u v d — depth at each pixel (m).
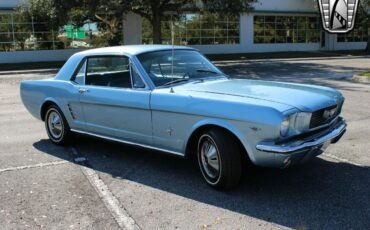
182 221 4.20
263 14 37.03
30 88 7.27
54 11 23.97
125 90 5.65
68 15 26.45
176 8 26.67
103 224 4.18
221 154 4.71
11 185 5.26
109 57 5.96
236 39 36.09
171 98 5.09
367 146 6.52
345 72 20.39
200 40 34.47
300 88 5.23
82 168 5.88
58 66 26.00
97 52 6.21
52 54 29.61
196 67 5.98
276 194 4.77
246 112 4.45
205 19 34.22
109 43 31.19
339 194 4.72
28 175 5.62
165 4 26.56
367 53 36.53
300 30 39.41
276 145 4.33
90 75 6.32
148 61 5.66
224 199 4.68
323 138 4.62
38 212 4.48
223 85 5.38
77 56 6.62
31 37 28.88
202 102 4.79
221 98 4.74
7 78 20.45
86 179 5.44
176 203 4.62
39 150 6.82
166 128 5.22
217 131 4.75
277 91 4.96
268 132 4.33
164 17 32.41
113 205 4.61
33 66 26.02
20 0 27.94
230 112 4.56
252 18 36.56
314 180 5.15
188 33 33.84
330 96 5.02
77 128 6.58
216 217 4.26
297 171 5.46
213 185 4.93
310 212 4.30
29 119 9.55
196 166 5.83
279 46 38.47
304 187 4.95
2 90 15.76
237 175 4.77
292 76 18.97
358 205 4.43
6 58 28.34
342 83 15.70
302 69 22.52
